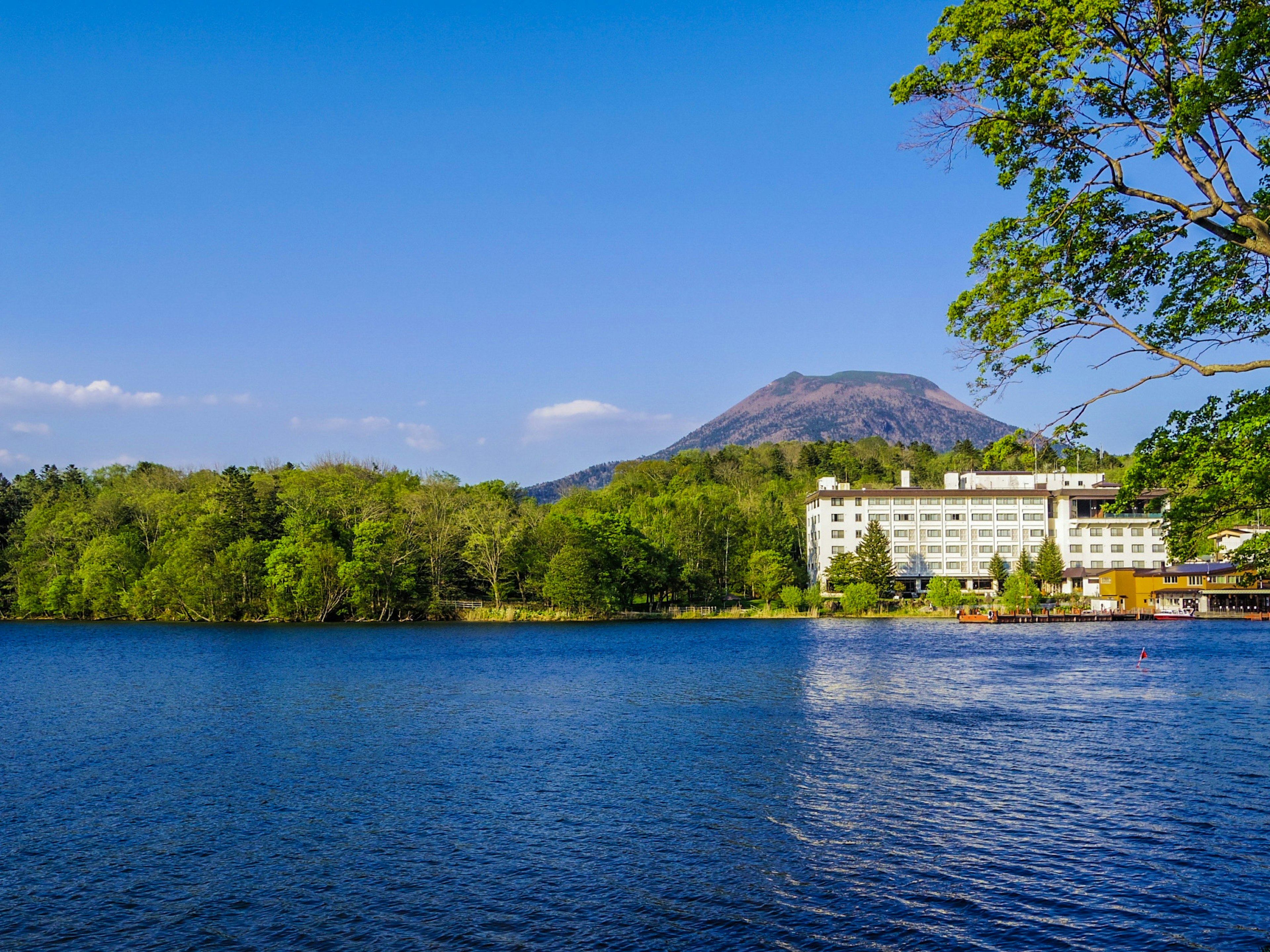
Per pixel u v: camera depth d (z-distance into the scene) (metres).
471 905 24.42
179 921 23.72
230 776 38.59
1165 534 20.95
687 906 24.19
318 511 163.38
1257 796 34.12
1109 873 26.16
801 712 55.44
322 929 23.06
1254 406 18.81
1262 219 18.34
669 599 187.38
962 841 29.11
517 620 156.12
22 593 159.88
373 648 105.69
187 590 148.25
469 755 42.81
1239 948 21.41
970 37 20.09
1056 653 96.50
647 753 43.06
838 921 23.14
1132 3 18.22
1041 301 20.19
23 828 31.41
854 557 186.88
